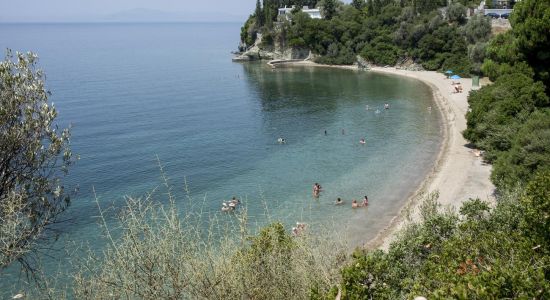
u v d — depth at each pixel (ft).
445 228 60.75
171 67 542.16
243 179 161.58
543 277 32.27
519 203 59.11
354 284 38.60
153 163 181.98
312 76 435.94
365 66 471.21
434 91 328.90
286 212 130.21
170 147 205.98
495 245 43.42
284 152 193.26
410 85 362.12
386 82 383.65
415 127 224.33
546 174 53.72
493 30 407.03
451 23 447.42
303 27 531.09
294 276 38.73
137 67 547.49
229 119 264.11
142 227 32.19
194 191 150.92
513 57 159.12
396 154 181.57
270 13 566.36
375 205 133.18
